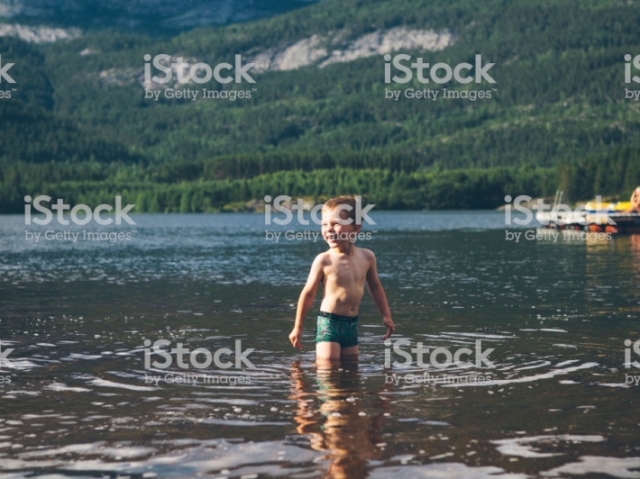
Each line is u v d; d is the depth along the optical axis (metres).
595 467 5.71
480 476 5.54
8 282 22.34
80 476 5.64
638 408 7.29
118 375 8.95
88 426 6.83
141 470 5.73
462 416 7.03
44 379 8.77
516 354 10.12
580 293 18.00
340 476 5.55
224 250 40.84
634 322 13.14
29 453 6.12
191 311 15.17
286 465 5.79
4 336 12.04
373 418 6.98
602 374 8.82
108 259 33.72
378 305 10.79
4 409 7.43
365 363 9.55
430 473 5.60
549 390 8.03
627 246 39.91
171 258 34.19
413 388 8.14
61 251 40.78
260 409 7.33
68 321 13.80
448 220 118.75
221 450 6.14
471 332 12.08
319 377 8.73
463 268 26.58
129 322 13.63
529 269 25.77
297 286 20.72
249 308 15.66
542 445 6.20
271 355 10.16
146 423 6.90
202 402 7.62
